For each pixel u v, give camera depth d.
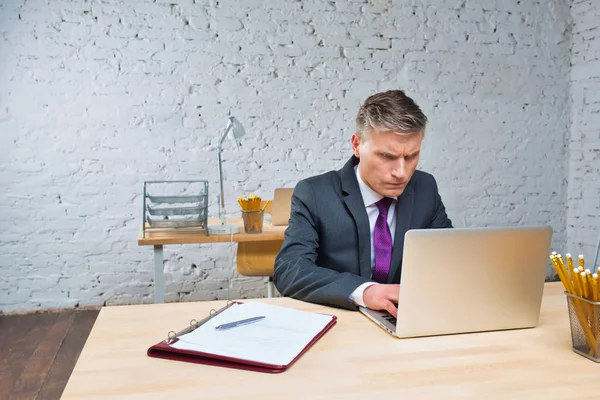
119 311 1.10
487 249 0.94
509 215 3.71
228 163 3.28
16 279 3.07
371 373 0.79
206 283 3.30
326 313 1.11
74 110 3.07
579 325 0.87
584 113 3.65
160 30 3.14
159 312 1.09
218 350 0.84
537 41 3.68
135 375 0.78
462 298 0.96
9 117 3.00
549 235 0.97
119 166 3.14
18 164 3.03
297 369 0.80
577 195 3.72
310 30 3.33
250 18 3.25
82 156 3.10
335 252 1.40
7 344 2.59
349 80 3.41
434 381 0.77
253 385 0.75
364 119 1.23
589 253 3.63
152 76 3.15
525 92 3.68
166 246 3.23
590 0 3.55
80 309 3.15
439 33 3.52
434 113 3.55
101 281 3.17
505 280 0.97
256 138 3.30
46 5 3.00
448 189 3.60
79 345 2.58
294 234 1.37
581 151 3.68
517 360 0.85
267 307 1.08
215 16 3.21
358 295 1.10
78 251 3.13
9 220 3.04
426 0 3.49
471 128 3.61
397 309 1.00
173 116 3.19
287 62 3.31
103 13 3.07
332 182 1.45
